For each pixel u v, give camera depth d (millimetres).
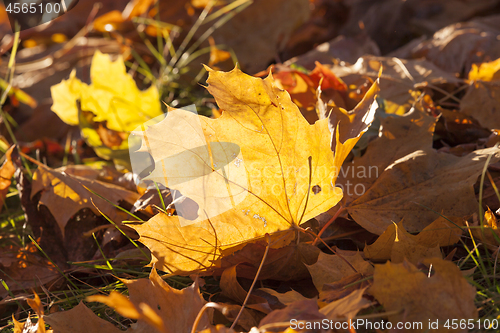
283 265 775
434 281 723
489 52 1024
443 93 958
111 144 971
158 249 761
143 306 688
